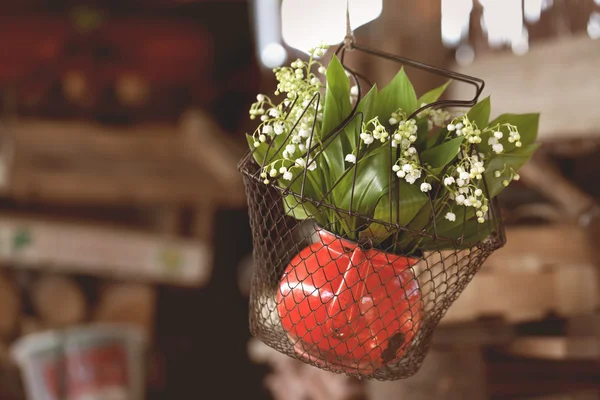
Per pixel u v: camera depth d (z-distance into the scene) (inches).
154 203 185.8
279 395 108.1
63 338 136.3
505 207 97.3
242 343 215.9
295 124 36.5
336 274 38.6
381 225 37.3
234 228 217.0
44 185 159.9
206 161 174.1
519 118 39.6
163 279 178.4
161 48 198.2
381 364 39.1
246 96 214.8
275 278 41.4
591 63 74.7
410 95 38.2
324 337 38.6
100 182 165.6
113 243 172.7
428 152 37.7
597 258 70.7
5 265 175.2
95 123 171.9
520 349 74.1
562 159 101.3
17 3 185.3
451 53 88.5
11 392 176.6
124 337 140.9
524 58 80.6
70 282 179.6
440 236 38.6
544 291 69.5
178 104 198.8
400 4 81.9
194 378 210.4
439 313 41.7
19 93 180.4
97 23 188.1
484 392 73.0
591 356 68.5
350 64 81.1
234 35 212.7
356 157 36.1
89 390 133.4
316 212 39.0
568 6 77.5
